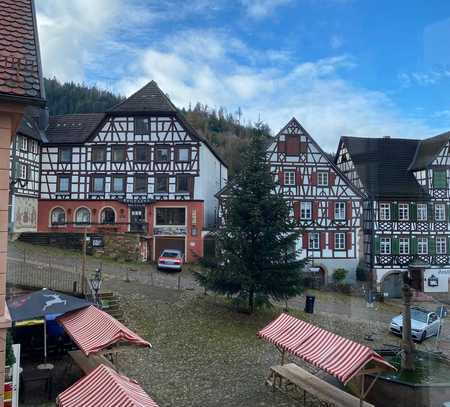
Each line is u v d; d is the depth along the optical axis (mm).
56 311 11289
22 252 26906
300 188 23047
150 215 33531
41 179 34406
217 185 42125
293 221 18422
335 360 9555
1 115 6613
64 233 31062
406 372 8344
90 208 33938
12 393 8508
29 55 6773
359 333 11117
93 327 10727
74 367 12219
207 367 12969
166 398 10703
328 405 9891
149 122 33906
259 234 17938
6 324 6641
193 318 17562
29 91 6465
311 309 18500
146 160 33781
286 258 18078
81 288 17500
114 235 31031
